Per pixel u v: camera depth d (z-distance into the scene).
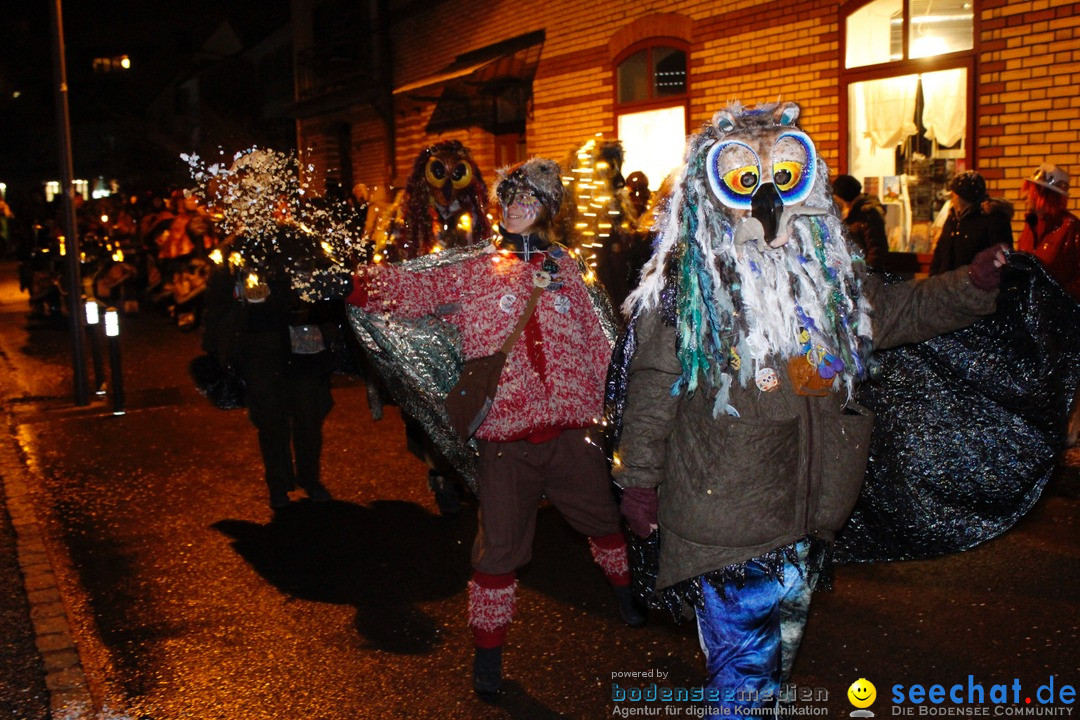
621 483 3.07
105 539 5.94
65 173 9.55
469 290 3.91
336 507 6.37
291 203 5.94
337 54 21.50
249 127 28.20
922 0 8.84
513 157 15.61
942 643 4.18
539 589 4.96
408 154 18.89
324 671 4.19
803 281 2.96
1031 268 2.99
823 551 3.13
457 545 5.64
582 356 3.93
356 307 4.28
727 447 2.90
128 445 8.13
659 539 3.30
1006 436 3.42
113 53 46.16
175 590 5.13
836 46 9.67
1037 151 8.05
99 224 17.16
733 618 2.99
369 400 6.06
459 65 15.86
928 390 3.44
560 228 4.86
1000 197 8.33
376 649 4.38
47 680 4.15
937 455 3.48
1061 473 6.26
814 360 2.93
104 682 4.15
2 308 18.77
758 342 2.89
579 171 6.03
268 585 5.14
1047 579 4.76
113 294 16.50
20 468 7.54
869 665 4.03
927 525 3.53
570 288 3.94
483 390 3.76
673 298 2.98
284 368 6.12
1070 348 3.15
